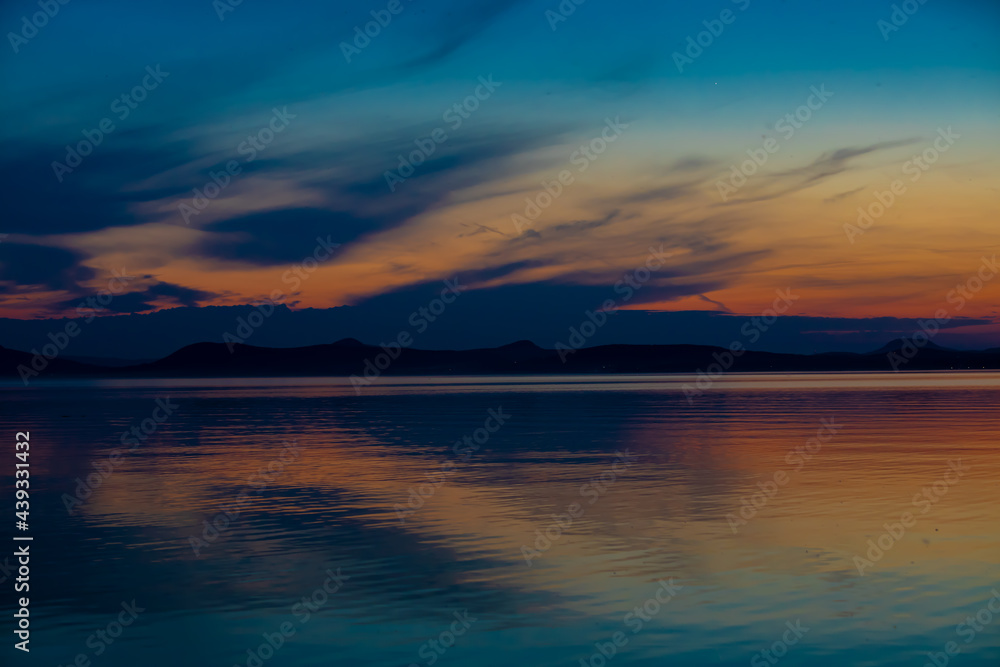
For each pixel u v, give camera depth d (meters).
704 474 20.31
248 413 51.50
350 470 22.16
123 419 45.78
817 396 69.25
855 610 9.64
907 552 12.12
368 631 9.17
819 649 8.53
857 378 157.62
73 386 149.25
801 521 14.38
